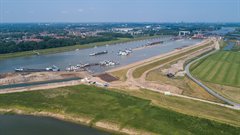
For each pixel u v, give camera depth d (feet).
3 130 306.76
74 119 346.33
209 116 342.85
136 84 490.08
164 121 329.72
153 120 332.80
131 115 347.77
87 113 356.59
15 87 467.52
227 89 467.11
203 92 445.78
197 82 509.76
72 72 591.78
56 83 488.85
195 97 421.18
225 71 606.14
